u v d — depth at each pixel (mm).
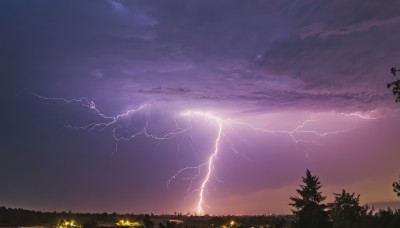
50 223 53312
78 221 52531
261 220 52906
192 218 66250
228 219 57156
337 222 26297
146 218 26812
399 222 23516
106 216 57812
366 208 27188
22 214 62938
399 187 16172
